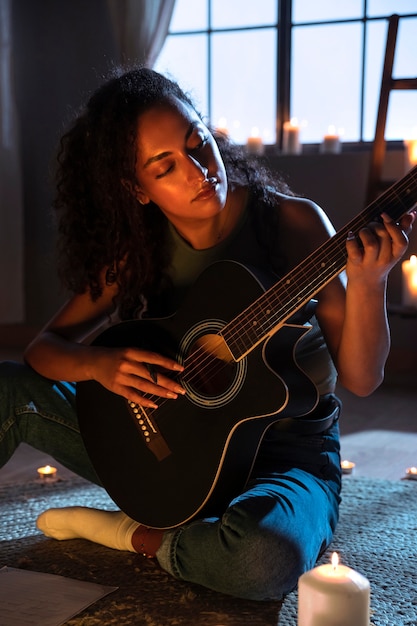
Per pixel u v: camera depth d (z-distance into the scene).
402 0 3.98
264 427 1.50
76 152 1.67
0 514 1.99
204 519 1.51
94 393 1.64
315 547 1.48
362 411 3.21
